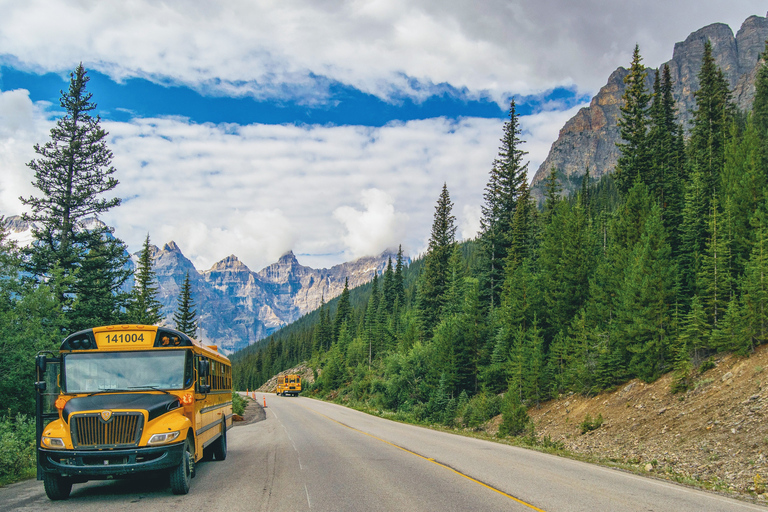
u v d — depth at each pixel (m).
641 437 18.73
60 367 9.62
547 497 8.56
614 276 29.25
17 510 7.68
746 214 23.88
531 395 30.36
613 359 24.94
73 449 8.31
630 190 31.50
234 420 33.78
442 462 12.88
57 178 31.86
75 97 33.03
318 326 126.50
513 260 44.47
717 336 20.30
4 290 20.45
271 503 7.91
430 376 41.47
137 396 9.20
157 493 8.97
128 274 35.31
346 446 16.77
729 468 12.88
